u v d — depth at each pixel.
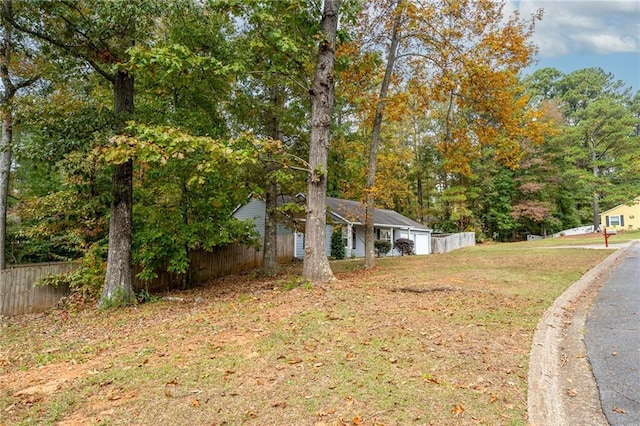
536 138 11.70
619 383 3.33
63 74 9.41
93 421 2.90
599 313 5.66
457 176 34.84
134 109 9.70
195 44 9.42
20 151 8.47
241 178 11.81
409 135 34.31
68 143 8.35
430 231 29.12
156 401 3.17
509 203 35.62
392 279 8.96
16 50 9.59
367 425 2.67
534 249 17.88
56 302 10.22
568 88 39.72
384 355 3.98
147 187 11.10
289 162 10.76
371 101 12.57
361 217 15.18
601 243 20.58
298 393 3.18
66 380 3.85
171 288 12.46
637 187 33.03
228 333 5.03
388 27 12.03
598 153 33.44
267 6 7.81
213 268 14.43
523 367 3.67
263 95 13.08
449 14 11.19
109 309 8.83
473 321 5.16
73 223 11.45
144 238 10.62
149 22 8.11
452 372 3.56
